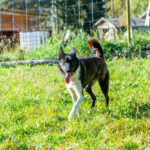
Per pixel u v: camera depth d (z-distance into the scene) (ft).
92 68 15.37
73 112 13.58
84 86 15.11
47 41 42.24
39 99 17.13
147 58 30.01
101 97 17.95
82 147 10.23
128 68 25.32
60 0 89.15
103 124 12.85
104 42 34.86
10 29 75.31
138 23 92.17
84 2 71.67
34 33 60.08
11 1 128.88
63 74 14.92
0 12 71.67
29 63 29.86
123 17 51.11
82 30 38.81
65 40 37.73
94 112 14.69
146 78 22.12
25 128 12.25
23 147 10.48
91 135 11.55
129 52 31.60
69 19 75.77
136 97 17.04
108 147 10.24
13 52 38.17
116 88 19.70
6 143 10.65
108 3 69.00
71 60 13.73
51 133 12.09
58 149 10.43
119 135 11.57
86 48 34.22
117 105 15.87
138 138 11.18
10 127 12.46
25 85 20.95
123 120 13.12
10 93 18.80
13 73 25.22
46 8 120.37
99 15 70.49
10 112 14.56
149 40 35.63
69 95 18.38
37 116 14.20
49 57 33.71
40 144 10.48
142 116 13.87
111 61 29.04
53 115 14.10
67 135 11.57
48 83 21.24
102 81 16.58
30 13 81.35
